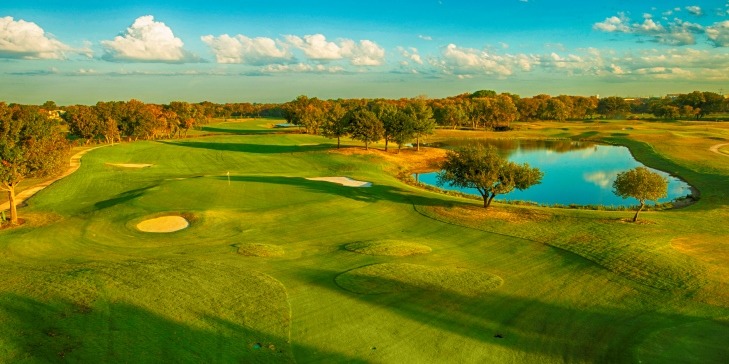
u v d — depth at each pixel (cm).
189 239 3047
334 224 3522
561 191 5838
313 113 13938
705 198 4788
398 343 1661
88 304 1816
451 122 16388
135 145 9944
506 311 1964
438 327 1800
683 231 3219
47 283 2027
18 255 2633
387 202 4275
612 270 2458
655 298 2105
